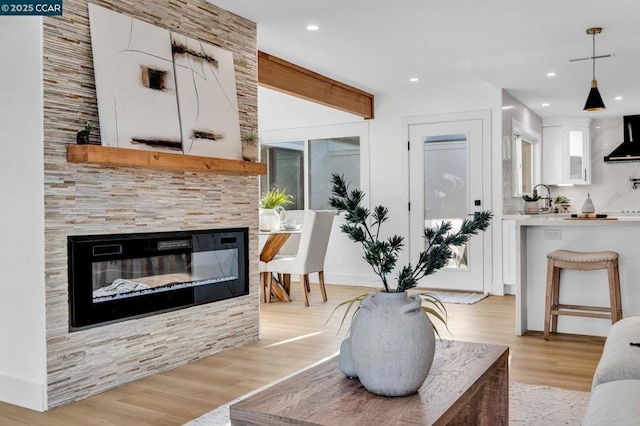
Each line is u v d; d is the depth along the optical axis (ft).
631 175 26.76
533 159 26.50
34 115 9.07
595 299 14.02
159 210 11.07
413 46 16.08
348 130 23.81
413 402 5.30
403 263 22.54
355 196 5.79
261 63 16.55
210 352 12.34
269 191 25.94
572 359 11.89
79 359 9.59
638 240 13.55
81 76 9.70
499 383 7.09
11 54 9.43
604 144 27.20
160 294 11.07
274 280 19.56
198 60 12.02
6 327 9.64
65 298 9.36
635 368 6.12
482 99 20.95
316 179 24.81
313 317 16.70
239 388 10.13
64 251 9.34
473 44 15.92
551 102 23.16
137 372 10.62
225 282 12.75
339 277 24.13
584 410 8.79
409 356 5.32
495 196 20.80
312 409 5.13
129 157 9.78
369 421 4.84
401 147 22.62
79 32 9.68
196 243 11.94
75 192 9.48
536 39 15.44
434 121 21.91
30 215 9.16
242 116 13.51
